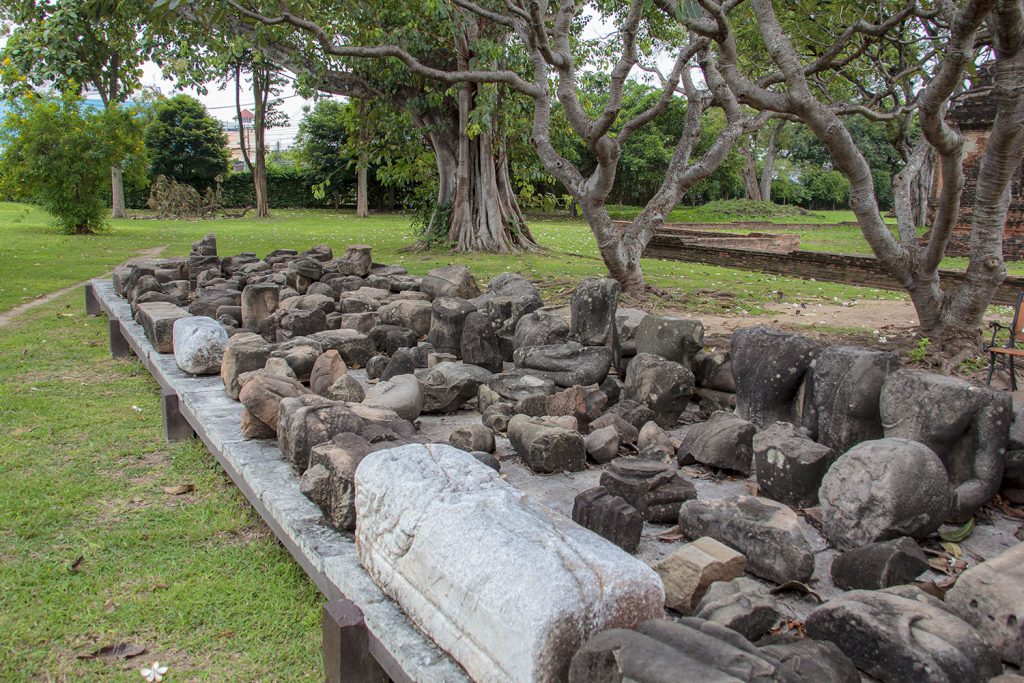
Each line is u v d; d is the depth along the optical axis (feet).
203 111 145.59
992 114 55.52
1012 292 39.73
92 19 28.25
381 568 9.11
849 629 8.46
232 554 12.12
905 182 29.68
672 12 21.61
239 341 17.62
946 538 11.75
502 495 8.84
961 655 7.80
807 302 38.04
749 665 6.45
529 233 63.62
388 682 9.00
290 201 152.05
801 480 12.73
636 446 15.88
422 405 17.83
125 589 11.08
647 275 48.37
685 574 9.44
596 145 30.73
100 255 56.18
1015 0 19.26
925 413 12.53
